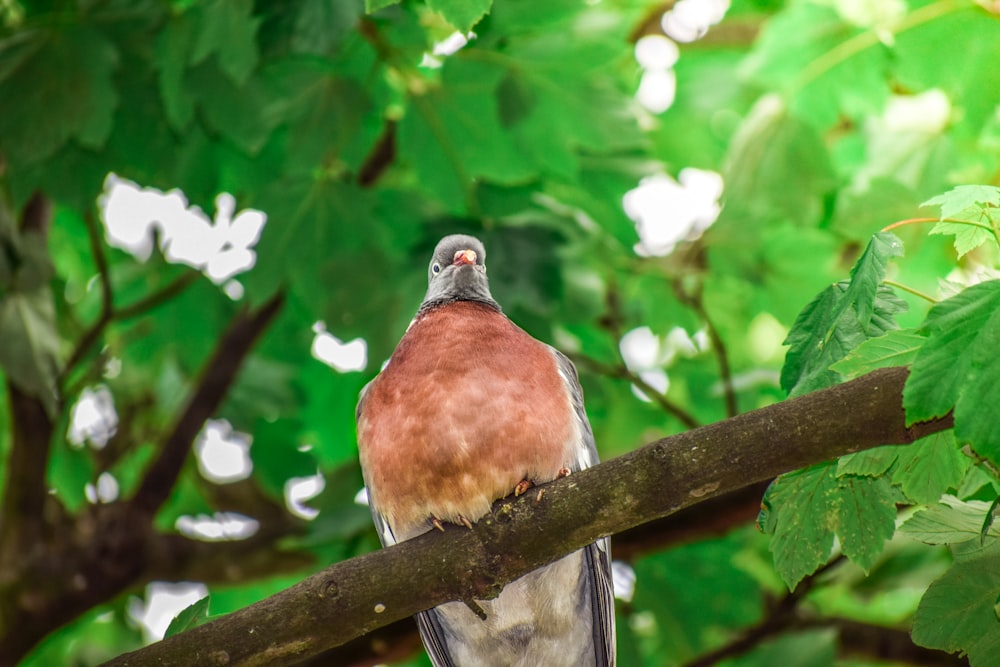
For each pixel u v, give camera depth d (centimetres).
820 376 616
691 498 640
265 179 1183
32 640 1160
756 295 1263
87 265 1415
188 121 1064
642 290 1253
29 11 1059
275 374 1342
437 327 834
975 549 616
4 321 1077
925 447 605
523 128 1089
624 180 1202
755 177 1166
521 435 785
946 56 1090
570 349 1196
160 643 678
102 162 1100
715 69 1319
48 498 1246
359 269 1128
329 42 919
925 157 1173
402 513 808
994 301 525
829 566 1124
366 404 839
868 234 1145
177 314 1329
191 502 1436
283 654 679
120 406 1361
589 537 665
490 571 675
